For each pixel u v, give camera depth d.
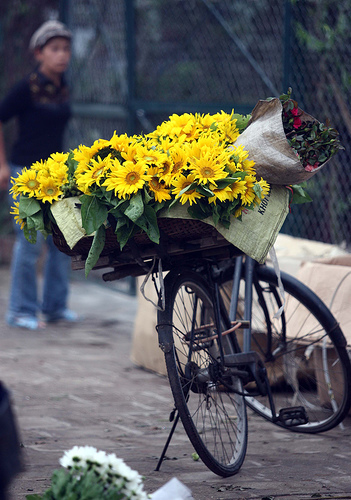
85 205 4.21
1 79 15.01
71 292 12.65
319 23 8.41
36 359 8.39
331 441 5.65
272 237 4.57
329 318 5.72
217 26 10.42
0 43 14.88
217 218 4.23
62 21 13.05
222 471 4.70
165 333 4.70
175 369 4.65
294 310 6.11
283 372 6.26
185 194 4.13
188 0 10.84
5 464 2.48
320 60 8.50
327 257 6.77
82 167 4.31
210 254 4.91
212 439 5.36
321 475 4.79
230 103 9.84
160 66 11.32
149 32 11.43
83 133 12.95
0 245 15.38
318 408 6.08
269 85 9.07
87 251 4.65
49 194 4.45
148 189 4.20
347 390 5.66
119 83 11.86
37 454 5.21
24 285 10.05
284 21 8.52
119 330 10.02
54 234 4.59
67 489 2.94
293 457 5.22
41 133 9.55
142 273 4.98
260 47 9.77
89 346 9.09
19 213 4.52
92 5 12.40
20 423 6.06
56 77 9.58
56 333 9.77
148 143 4.44
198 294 5.13
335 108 8.45
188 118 4.80
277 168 4.51
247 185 4.29
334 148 4.68
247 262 5.65
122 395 6.98
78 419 6.19
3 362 8.23
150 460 5.11
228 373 5.03
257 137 4.54
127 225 4.22
